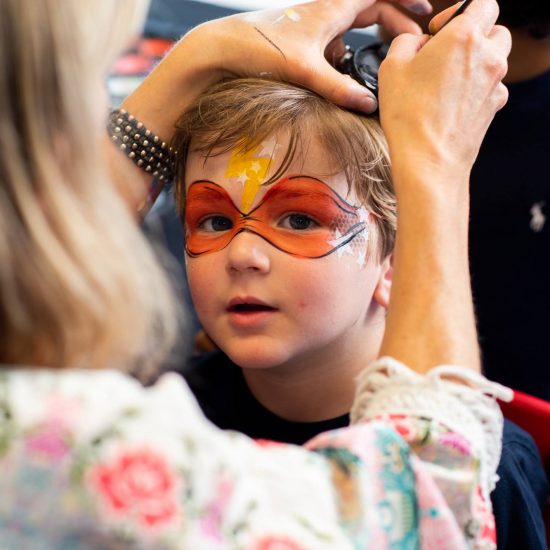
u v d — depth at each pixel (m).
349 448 0.60
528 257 1.28
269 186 0.87
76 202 0.51
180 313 0.81
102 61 0.54
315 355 0.91
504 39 0.83
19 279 0.50
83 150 0.52
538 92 1.27
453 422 0.64
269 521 0.54
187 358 1.04
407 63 0.80
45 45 0.50
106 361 0.55
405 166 0.73
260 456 0.57
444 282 0.69
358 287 0.89
